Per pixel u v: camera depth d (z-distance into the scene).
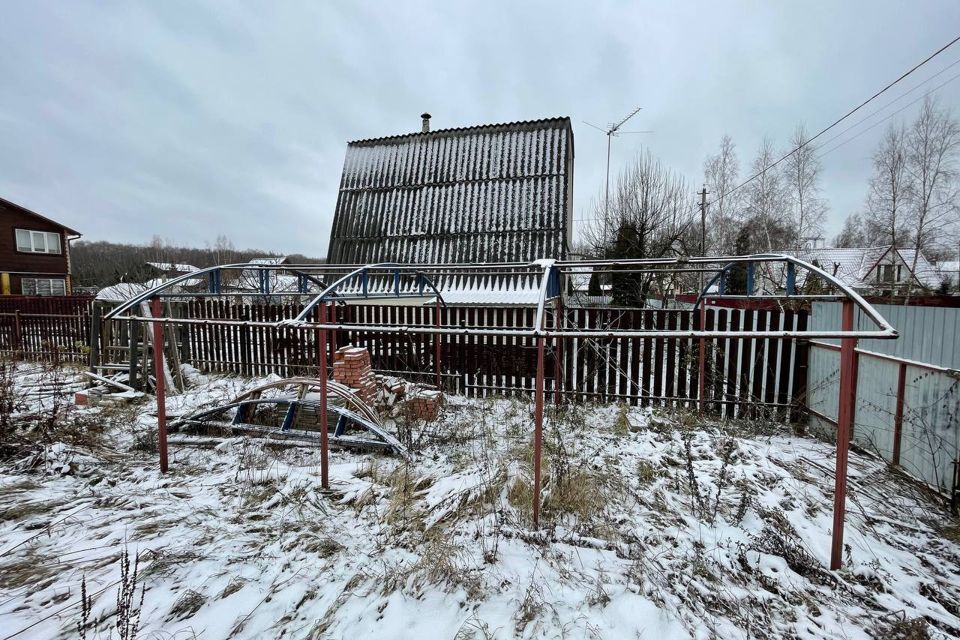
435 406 5.87
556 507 3.49
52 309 10.70
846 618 2.43
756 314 6.07
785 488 3.94
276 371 8.77
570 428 5.60
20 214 23.45
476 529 3.20
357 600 2.48
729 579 2.74
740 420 6.01
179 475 4.21
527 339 7.29
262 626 2.30
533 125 13.62
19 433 4.92
